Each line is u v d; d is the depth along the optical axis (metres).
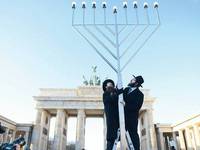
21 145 8.52
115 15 6.37
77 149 46.03
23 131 51.69
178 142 52.94
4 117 44.56
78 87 52.88
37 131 48.56
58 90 53.34
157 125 53.91
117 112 4.93
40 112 50.50
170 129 53.94
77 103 50.91
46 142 54.28
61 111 50.31
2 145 8.05
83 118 49.41
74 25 6.29
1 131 7.82
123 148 4.41
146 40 5.98
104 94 5.11
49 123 57.22
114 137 4.76
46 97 51.31
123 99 4.92
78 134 47.44
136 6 6.60
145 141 51.34
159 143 52.34
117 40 5.82
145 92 52.50
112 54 5.61
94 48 5.77
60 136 47.69
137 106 4.87
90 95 51.41
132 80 5.16
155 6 6.61
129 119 4.81
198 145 42.94
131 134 4.71
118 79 5.25
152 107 51.03
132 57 5.60
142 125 54.56
